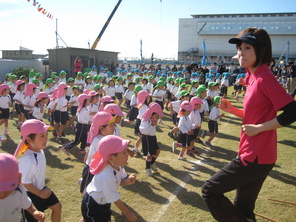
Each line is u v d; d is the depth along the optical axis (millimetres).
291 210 4234
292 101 2264
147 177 5430
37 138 3105
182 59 49188
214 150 7270
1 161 2359
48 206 3262
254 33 2496
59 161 6195
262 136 2465
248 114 2568
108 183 2936
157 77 19922
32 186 3045
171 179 5359
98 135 4219
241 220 2645
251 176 2531
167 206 4320
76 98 9195
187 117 6352
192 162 6328
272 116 2473
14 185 2418
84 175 4168
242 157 2541
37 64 25656
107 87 12828
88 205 2955
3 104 7848
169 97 13602
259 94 2439
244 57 2518
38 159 3160
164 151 7117
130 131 9148
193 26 48219
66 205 4293
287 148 7422
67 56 24359
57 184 5023
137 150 6801
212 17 47531
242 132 2641
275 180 5336
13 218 2631
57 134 7754
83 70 25844
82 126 6465
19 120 9281
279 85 2346
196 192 4816
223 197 2684
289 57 43625
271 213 4141
